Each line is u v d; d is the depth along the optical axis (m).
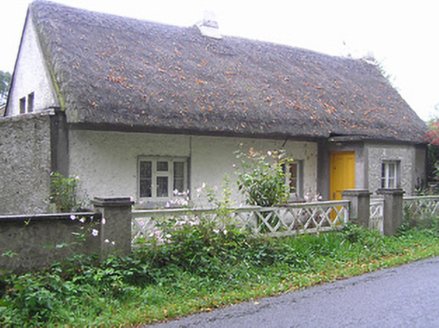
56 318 4.98
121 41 11.05
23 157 9.09
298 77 13.43
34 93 10.55
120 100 8.62
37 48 10.34
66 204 8.20
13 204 9.44
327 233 8.98
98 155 8.91
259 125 10.01
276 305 5.66
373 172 12.18
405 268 7.74
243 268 6.91
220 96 10.27
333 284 6.71
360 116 12.73
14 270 5.67
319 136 11.01
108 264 6.10
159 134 9.63
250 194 8.62
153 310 5.33
